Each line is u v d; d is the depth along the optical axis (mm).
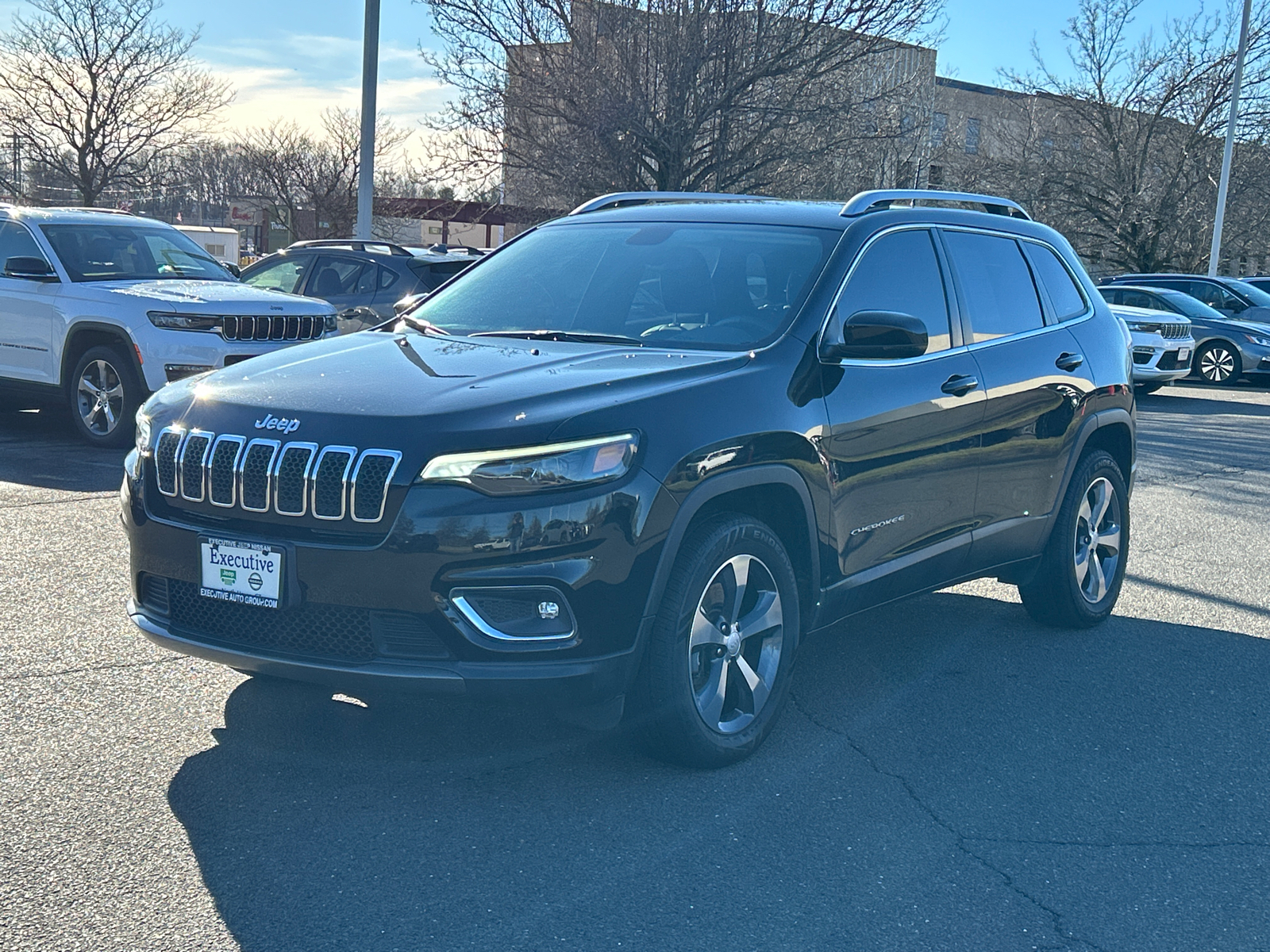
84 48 33500
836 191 21641
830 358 4234
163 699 4336
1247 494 9883
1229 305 21984
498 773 3834
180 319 9312
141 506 3781
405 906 3027
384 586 3391
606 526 3473
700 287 4500
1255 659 5445
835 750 4180
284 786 3676
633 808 3633
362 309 11055
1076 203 35125
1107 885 3320
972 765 4105
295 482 3482
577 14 19438
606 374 3801
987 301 5219
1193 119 33906
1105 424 5785
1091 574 5871
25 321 9836
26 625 5074
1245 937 3080
